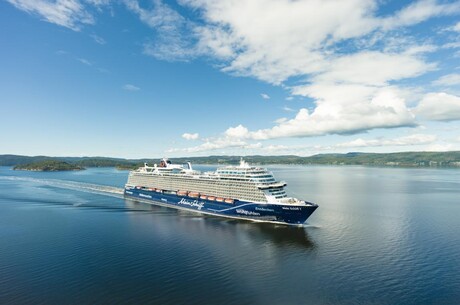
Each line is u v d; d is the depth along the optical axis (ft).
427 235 352.08
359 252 298.15
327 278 243.19
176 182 535.60
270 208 394.93
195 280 239.50
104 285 230.89
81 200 610.24
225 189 453.99
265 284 233.76
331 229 377.30
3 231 376.68
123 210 505.25
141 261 276.82
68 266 265.54
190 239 339.98
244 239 339.36
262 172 446.60
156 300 210.79
